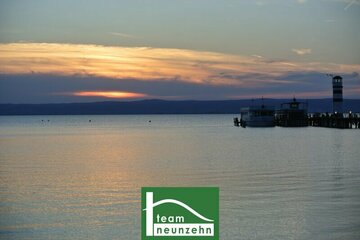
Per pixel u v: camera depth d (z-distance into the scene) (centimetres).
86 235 2895
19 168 5819
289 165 5853
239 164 6019
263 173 5134
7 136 13188
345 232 2870
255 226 3017
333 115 13612
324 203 3522
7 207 3547
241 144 9344
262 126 14975
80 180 4812
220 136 12131
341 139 10250
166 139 11306
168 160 6619
